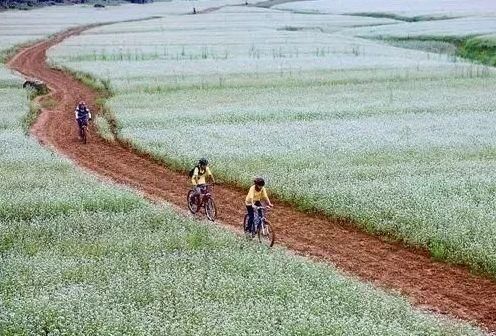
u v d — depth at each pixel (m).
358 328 14.39
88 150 39.38
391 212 24.16
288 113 48.56
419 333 14.40
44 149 36.94
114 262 18.95
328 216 25.83
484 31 110.94
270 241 22.25
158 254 19.80
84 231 22.31
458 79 68.25
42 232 21.98
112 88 61.00
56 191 27.06
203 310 15.40
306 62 82.31
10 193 26.38
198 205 25.83
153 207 25.27
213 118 46.62
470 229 22.31
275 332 14.27
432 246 21.95
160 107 51.88
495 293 18.88
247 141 38.47
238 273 18.11
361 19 162.88
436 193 26.80
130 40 114.44
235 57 88.81
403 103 53.66
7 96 56.91
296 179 29.22
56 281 17.52
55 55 90.38
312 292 16.56
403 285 19.33
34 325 14.77
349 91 60.81
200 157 34.00
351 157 33.81
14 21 167.88
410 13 164.88
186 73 71.38
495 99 55.72
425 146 36.78
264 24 155.75
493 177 29.45
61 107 55.28
